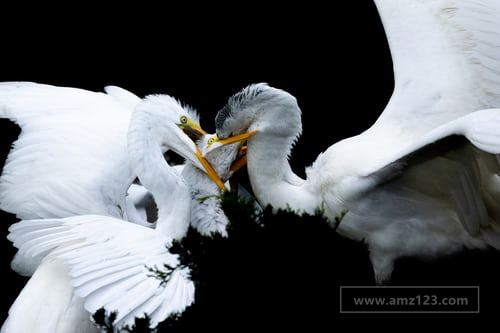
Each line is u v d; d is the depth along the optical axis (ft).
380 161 31.14
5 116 36.88
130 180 35.70
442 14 34.96
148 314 26.35
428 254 33.88
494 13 34.40
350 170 32.78
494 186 31.91
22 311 28.86
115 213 35.06
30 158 35.53
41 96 37.68
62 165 35.24
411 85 34.12
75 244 28.76
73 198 34.58
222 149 34.78
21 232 29.73
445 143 28.99
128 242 28.94
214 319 24.22
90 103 38.11
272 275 24.26
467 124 26.35
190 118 34.86
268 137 34.04
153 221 41.42
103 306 26.43
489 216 32.55
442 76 33.94
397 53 34.78
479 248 33.30
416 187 32.27
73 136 36.09
